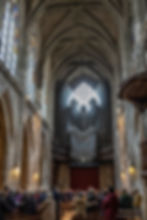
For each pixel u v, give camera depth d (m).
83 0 25.52
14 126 19.53
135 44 19.38
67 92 40.56
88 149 37.16
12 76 18.72
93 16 27.84
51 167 33.06
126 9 22.80
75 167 37.44
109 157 35.50
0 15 17.69
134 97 14.10
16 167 19.48
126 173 24.75
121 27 24.56
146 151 12.20
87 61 37.44
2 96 17.83
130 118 21.88
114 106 35.31
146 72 11.67
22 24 22.73
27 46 22.73
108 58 34.12
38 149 26.53
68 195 26.25
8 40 19.61
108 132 37.72
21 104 20.94
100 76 39.41
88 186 36.41
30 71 25.09
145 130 14.24
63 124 38.47
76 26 29.64
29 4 23.55
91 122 39.06
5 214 8.80
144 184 12.87
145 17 17.80
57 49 33.97
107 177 35.84
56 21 28.31
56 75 36.88
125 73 23.11
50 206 12.74
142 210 13.49
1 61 16.78
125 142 25.55
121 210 13.33
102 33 29.73
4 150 18.83
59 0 25.34
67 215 17.69
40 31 28.38
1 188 17.78
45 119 31.25
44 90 31.19
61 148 36.47
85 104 40.38
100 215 14.61
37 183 25.19
